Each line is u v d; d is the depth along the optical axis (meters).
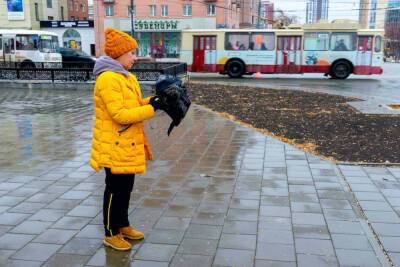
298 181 5.93
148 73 18.97
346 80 25.52
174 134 9.23
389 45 85.75
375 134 9.10
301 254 3.87
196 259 3.80
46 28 51.09
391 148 7.81
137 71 18.98
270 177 6.12
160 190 5.59
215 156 7.33
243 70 26.55
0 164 6.88
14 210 4.93
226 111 12.57
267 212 4.84
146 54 50.16
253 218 4.67
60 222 4.59
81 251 3.96
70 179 6.07
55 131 9.57
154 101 3.78
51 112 12.40
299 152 7.56
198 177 6.14
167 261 3.77
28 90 18.98
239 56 26.42
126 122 3.65
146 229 4.41
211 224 4.53
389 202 5.14
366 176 6.14
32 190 5.62
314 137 8.84
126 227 4.16
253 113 12.18
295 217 4.70
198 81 24.14
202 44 26.70
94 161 3.83
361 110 12.52
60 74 20.02
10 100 15.36
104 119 3.76
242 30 26.20
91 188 5.69
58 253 3.92
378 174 6.24
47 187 5.73
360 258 3.80
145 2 49.31
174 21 48.84
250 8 71.81
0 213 4.85
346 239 4.16
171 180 6.01
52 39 29.72
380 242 4.11
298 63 25.94
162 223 4.56
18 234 4.31
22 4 48.28
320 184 5.80
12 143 8.38
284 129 9.72
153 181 5.96
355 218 4.67
